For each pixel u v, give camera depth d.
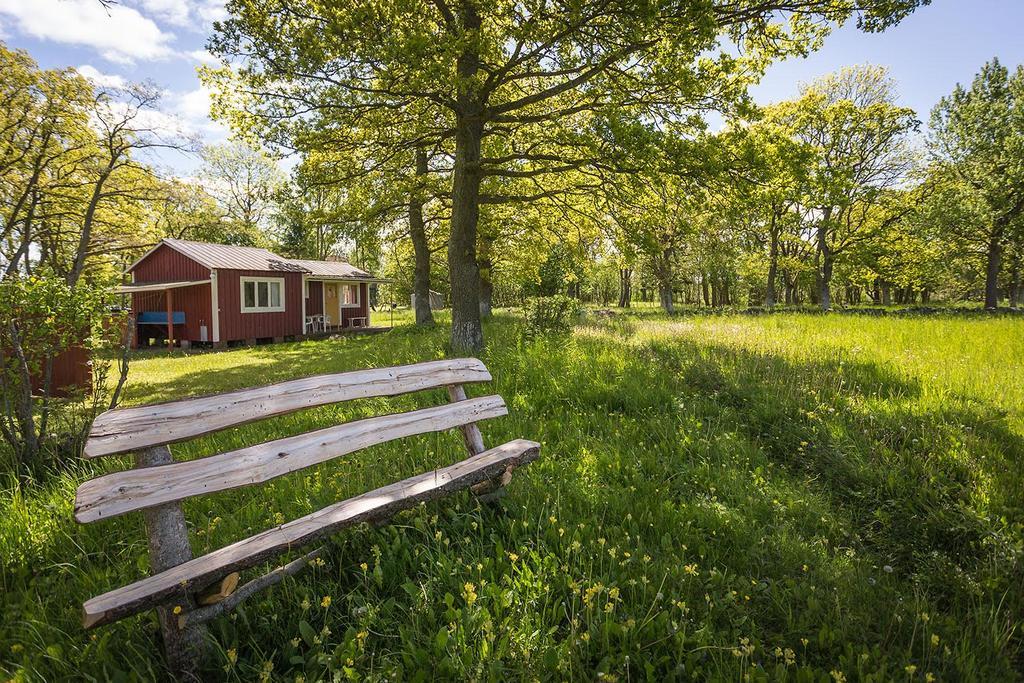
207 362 14.33
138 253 25.78
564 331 10.69
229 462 2.28
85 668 2.03
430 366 3.32
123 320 5.07
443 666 1.98
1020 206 22.73
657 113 9.35
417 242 19.44
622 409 5.73
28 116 15.74
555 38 8.19
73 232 20.39
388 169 13.16
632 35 7.68
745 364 7.28
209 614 2.02
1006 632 2.46
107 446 1.98
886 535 3.49
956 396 5.83
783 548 3.04
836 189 8.24
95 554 2.92
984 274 34.47
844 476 4.18
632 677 2.06
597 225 11.80
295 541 2.23
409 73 8.09
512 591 2.39
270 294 21.64
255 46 8.52
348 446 2.71
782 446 4.83
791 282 41.47
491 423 4.92
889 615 2.53
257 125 9.86
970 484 3.89
